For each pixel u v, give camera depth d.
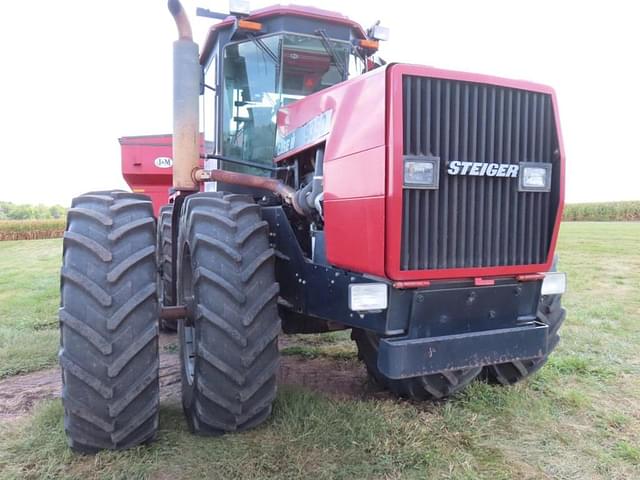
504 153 2.55
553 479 2.39
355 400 3.18
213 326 2.56
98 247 2.51
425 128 2.36
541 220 2.70
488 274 2.58
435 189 2.39
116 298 2.48
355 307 2.34
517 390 3.31
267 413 2.76
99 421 2.48
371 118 2.42
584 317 5.43
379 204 2.35
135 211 2.74
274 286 2.71
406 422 2.87
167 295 4.91
